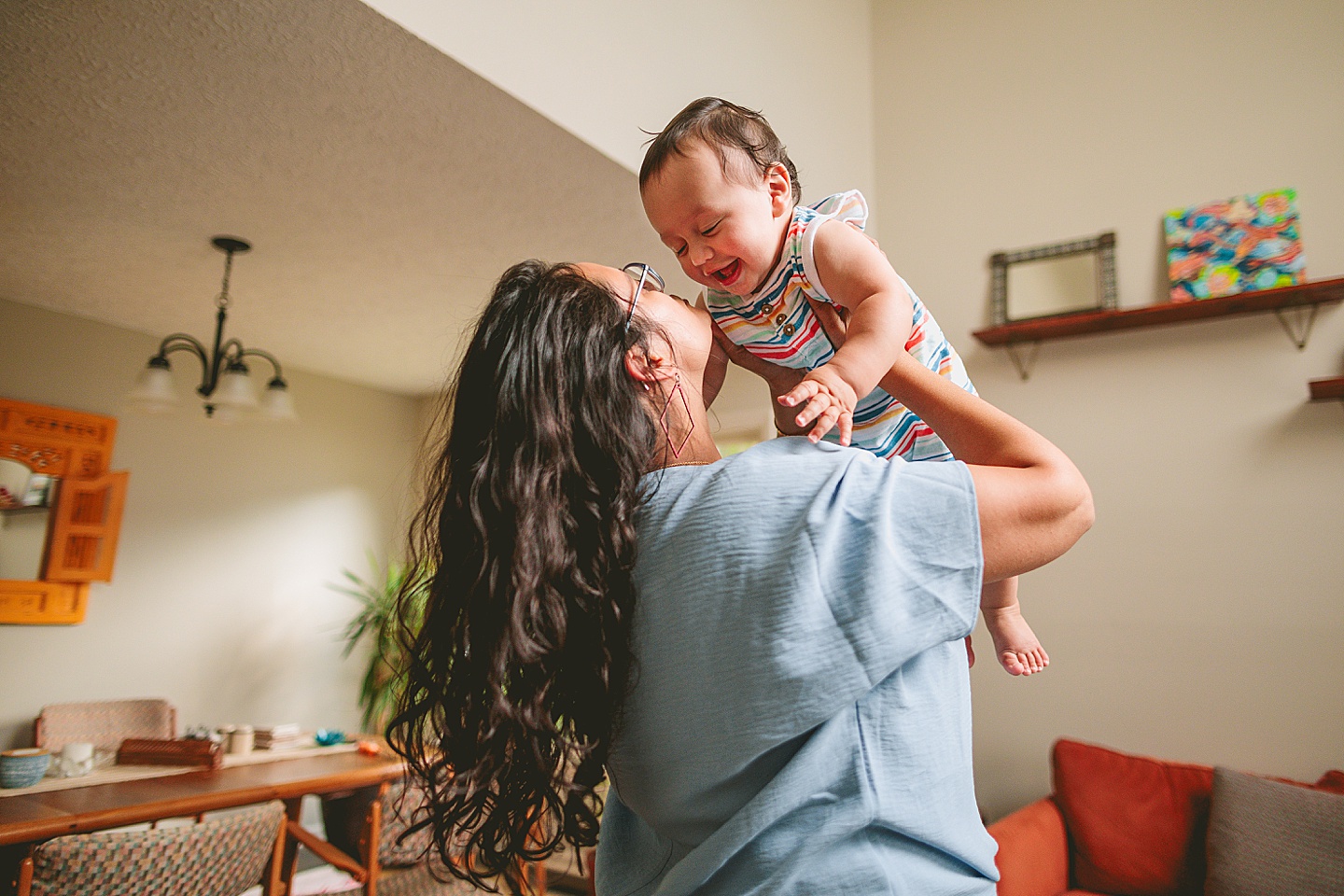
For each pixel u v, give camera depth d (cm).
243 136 232
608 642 59
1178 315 307
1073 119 353
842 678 52
